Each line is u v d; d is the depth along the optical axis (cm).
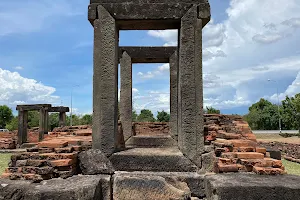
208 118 754
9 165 406
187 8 478
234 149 441
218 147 445
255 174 374
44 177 378
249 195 316
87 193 335
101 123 465
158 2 480
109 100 468
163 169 446
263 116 3903
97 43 475
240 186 319
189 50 473
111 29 475
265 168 377
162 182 372
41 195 320
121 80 1035
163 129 1319
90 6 480
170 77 1005
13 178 371
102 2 479
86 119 4022
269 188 316
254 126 4003
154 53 1030
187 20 476
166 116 3042
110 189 386
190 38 474
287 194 313
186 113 465
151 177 380
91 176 393
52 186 341
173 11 477
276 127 3897
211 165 447
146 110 3412
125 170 449
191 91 468
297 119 2811
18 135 2008
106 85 470
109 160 440
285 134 2762
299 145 1413
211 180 347
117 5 477
